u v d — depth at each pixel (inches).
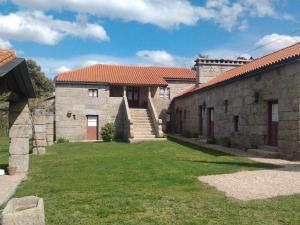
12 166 462.3
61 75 1157.1
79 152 718.5
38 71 2005.4
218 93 844.0
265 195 306.3
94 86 1137.4
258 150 625.6
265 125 633.6
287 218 240.7
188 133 1024.2
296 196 296.8
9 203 217.8
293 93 542.3
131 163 524.7
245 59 1103.0
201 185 354.6
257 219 240.7
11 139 475.5
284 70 567.8
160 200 295.0
